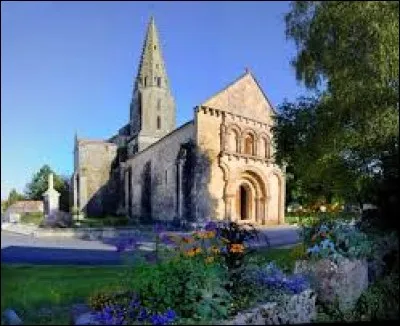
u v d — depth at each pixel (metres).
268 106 41.62
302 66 13.56
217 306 5.88
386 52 10.77
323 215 11.10
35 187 36.72
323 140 14.70
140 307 5.99
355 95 11.83
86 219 43.03
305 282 7.51
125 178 51.53
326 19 12.13
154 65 59.31
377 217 8.91
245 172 38.72
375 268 8.61
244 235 7.79
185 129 37.34
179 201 36.03
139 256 6.97
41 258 15.98
